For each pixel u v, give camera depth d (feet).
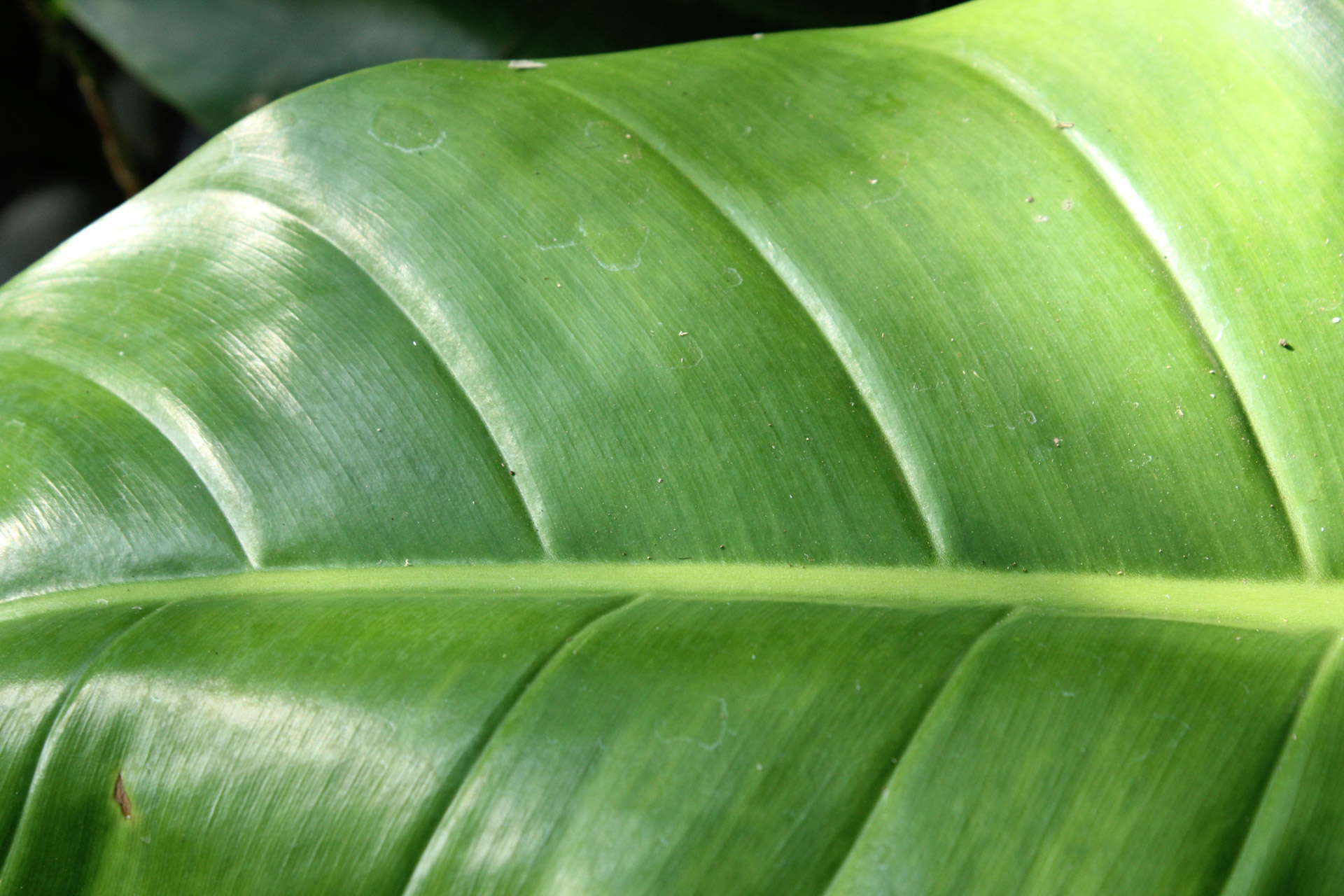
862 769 1.98
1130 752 1.97
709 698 2.00
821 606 2.03
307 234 2.11
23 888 2.00
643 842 1.97
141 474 2.07
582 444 2.06
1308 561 2.02
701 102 2.14
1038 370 2.06
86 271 2.13
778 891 1.96
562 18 2.45
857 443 2.06
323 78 2.46
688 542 2.05
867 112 2.13
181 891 1.99
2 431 2.08
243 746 2.01
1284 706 1.98
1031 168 2.10
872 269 2.08
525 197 2.11
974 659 2.01
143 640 2.03
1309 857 1.94
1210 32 2.11
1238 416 2.04
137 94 3.34
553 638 2.02
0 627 2.04
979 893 1.95
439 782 1.99
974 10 2.18
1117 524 2.04
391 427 2.07
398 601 2.04
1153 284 2.06
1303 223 2.06
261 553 2.06
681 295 2.08
